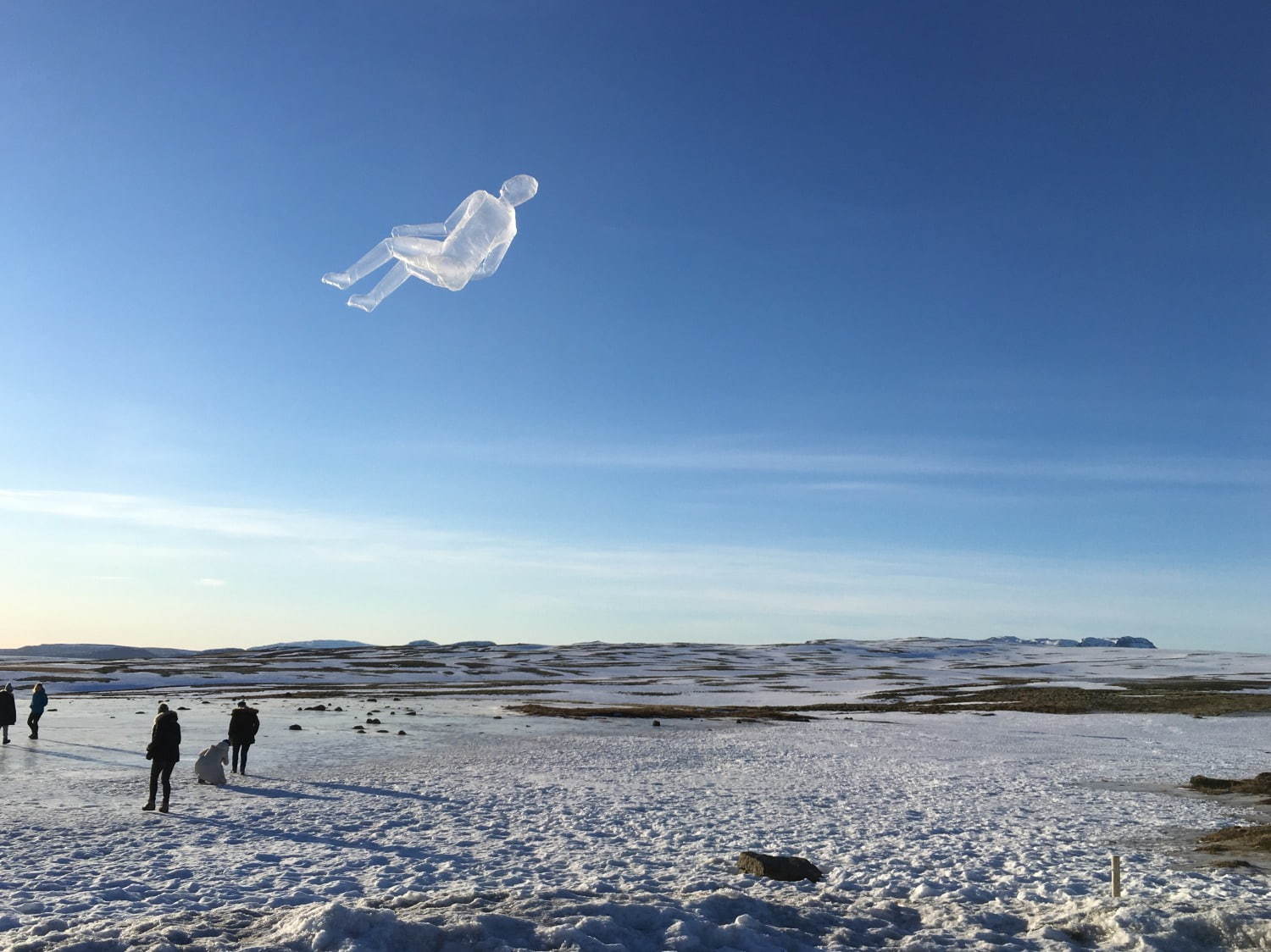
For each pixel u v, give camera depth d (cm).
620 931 893
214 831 1543
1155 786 2412
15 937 884
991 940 963
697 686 9156
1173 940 927
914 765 2864
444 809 1852
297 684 8400
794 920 1013
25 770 2277
